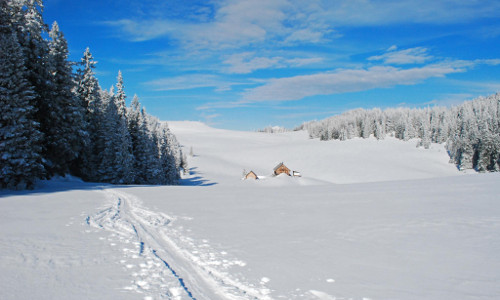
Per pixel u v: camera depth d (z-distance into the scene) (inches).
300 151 4886.8
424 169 3654.0
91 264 258.2
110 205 580.7
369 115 6673.2
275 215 481.7
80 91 1579.7
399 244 309.4
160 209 546.6
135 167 1838.1
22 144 916.0
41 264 255.6
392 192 698.2
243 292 208.4
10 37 930.1
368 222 409.1
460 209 464.4
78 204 584.4
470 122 3853.3
